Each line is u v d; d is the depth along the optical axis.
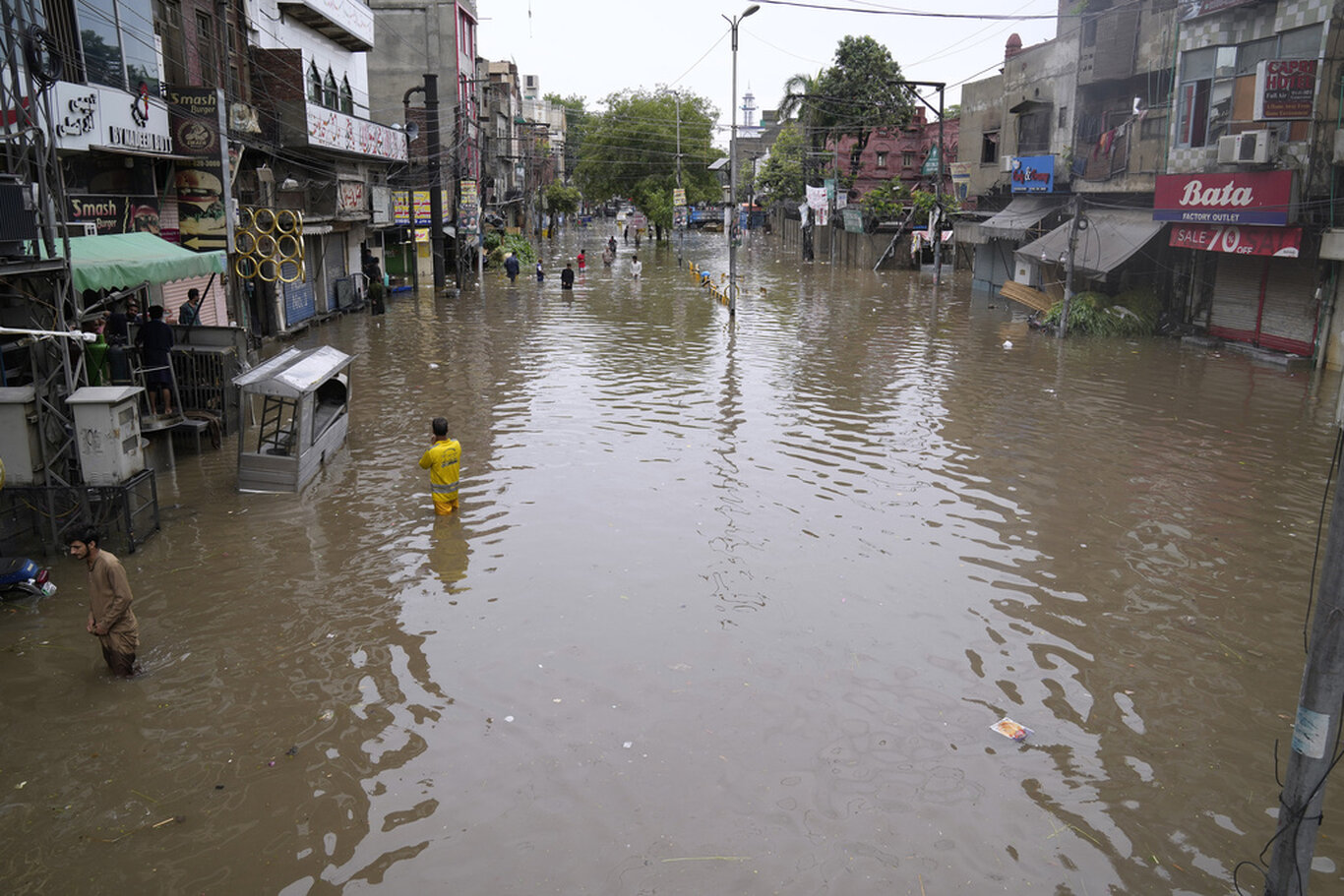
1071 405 17.80
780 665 8.26
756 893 5.63
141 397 14.40
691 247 72.69
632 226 98.56
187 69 20.92
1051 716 7.50
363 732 7.29
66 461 11.19
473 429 16.27
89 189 17.36
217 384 15.59
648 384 20.03
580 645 8.62
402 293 38.91
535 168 91.44
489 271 48.91
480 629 8.94
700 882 5.72
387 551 10.86
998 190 36.38
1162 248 26.69
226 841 6.09
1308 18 19.64
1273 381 19.91
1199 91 22.97
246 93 24.61
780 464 14.12
